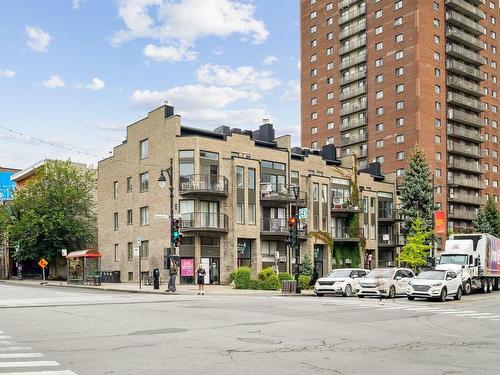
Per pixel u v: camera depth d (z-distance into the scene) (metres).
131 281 56.38
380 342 14.28
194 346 12.70
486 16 98.81
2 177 59.97
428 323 19.30
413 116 83.62
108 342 13.24
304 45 104.69
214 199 50.69
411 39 85.25
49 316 19.66
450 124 87.94
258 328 16.38
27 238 66.81
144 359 10.95
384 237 69.12
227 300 28.94
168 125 51.22
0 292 37.41
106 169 62.12
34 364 10.35
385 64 88.75
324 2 101.31
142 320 18.28
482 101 96.31
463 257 38.94
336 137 96.69
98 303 26.41
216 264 50.25
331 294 37.12
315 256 59.47
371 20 91.81
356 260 64.12
